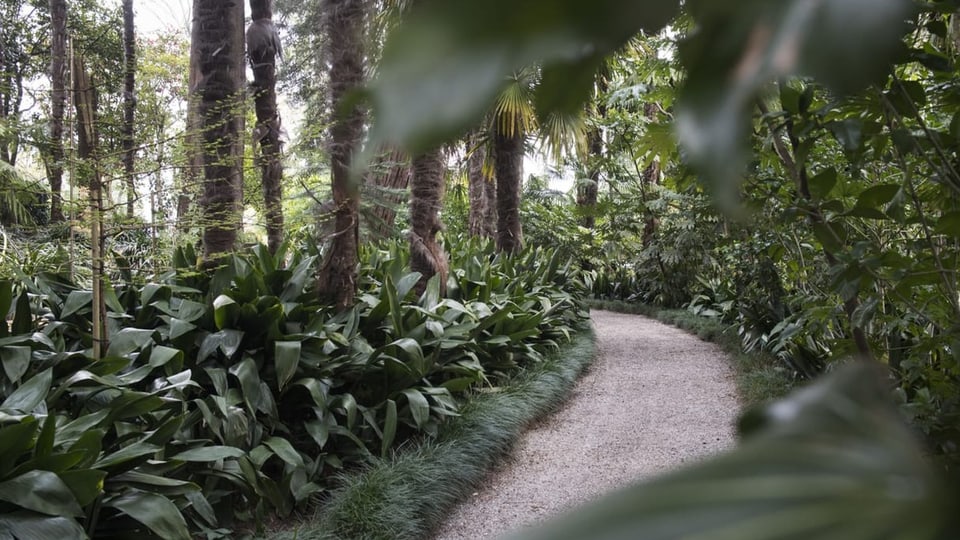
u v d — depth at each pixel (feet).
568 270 39.37
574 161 53.57
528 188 64.64
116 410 10.76
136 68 15.96
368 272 22.82
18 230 17.28
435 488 13.47
